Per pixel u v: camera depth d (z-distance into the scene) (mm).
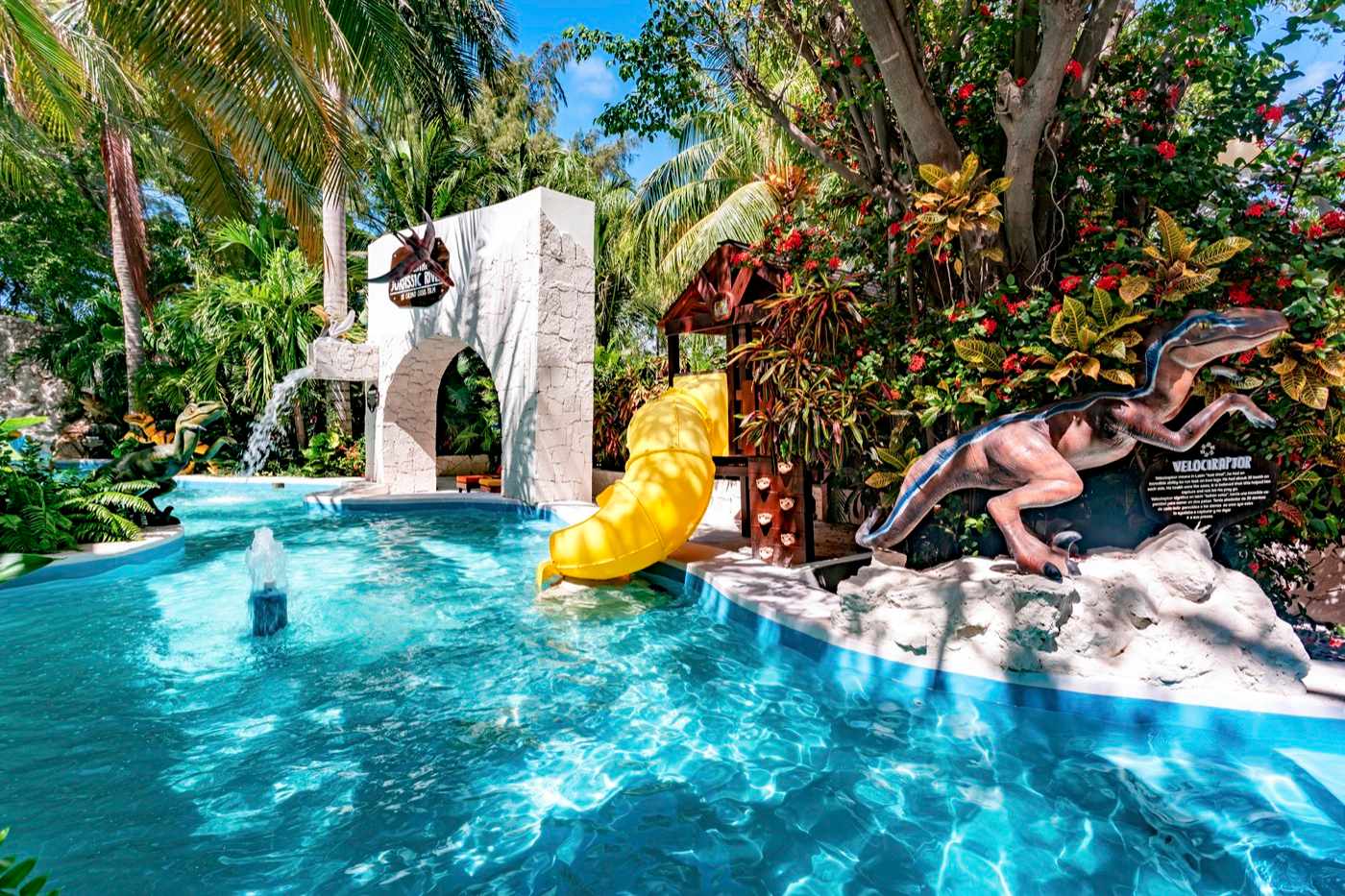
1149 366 3836
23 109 11453
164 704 3867
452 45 12922
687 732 3535
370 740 3439
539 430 10531
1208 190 4492
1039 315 4422
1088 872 2439
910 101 4797
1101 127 4973
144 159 18516
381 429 12820
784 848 2582
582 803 2887
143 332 18469
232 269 18625
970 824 2732
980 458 4105
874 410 5508
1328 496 4094
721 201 15219
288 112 8180
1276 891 2330
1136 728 3393
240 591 6332
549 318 10539
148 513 8664
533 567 7363
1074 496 3826
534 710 3801
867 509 7371
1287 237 4102
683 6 5895
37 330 21438
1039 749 3320
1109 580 3658
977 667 3740
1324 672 3500
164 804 2857
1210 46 4637
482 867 2463
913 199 4992
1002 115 4461
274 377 15828
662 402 6957
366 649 4766
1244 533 4082
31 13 9086
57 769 3131
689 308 7129
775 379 5836
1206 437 4027
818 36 6031
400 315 12664
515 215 10719
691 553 6699
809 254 5863
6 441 7262
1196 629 3486
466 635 5055
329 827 2703
